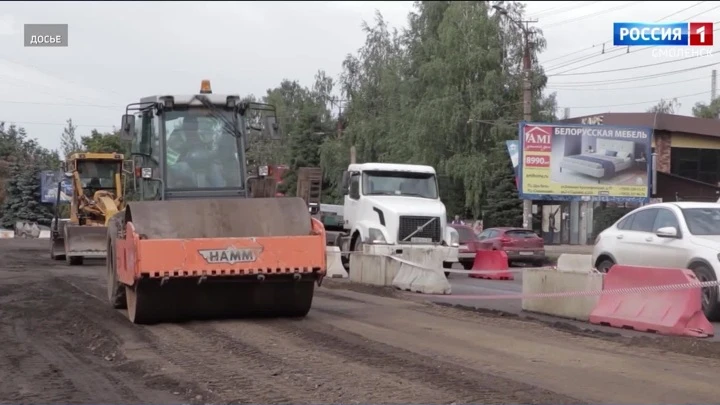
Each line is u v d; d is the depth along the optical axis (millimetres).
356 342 10992
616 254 15867
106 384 9016
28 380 9281
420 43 51031
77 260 29266
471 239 30953
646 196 43125
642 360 9789
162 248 11828
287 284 13047
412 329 12312
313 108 63906
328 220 28406
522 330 12258
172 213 12500
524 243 32125
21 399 8344
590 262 14547
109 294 15766
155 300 12516
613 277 13289
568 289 14086
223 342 11164
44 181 61062
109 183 30875
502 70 47938
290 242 12328
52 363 10312
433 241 23969
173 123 14242
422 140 48281
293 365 9531
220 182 14227
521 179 42125
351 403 7762
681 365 9484
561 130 42438
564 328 12453
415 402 7742
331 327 12438
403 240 23641
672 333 11750
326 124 64375
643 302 12617
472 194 47094
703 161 46812
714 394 8070
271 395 8141
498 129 46250
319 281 12672
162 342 11336
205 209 12633
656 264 14844
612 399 7828
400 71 52375
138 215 12391
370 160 54688
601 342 11094
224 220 12602
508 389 8180
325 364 9547
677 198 44156
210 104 14352
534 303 15062
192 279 12102
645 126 43406
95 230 28516
